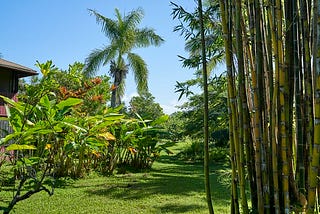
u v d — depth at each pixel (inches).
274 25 78.5
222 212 167.6
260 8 85.6
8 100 137.7
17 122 135.4
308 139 80.2
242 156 82.6
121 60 669.3
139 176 307.7
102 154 319.0
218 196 210.4
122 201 193.6
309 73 80.1
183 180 281.7
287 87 79.0
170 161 482.6
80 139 173.6
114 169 334.6
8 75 469.1
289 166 81.7
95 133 181.8
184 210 172.9
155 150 370.3
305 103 81.7
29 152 167.8
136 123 321.7
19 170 169.6
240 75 83.4
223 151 455.2
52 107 137.0
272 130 79.3
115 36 664.4
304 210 78.4
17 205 175.2
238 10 82.7
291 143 82.9
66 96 219.9
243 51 88.4
